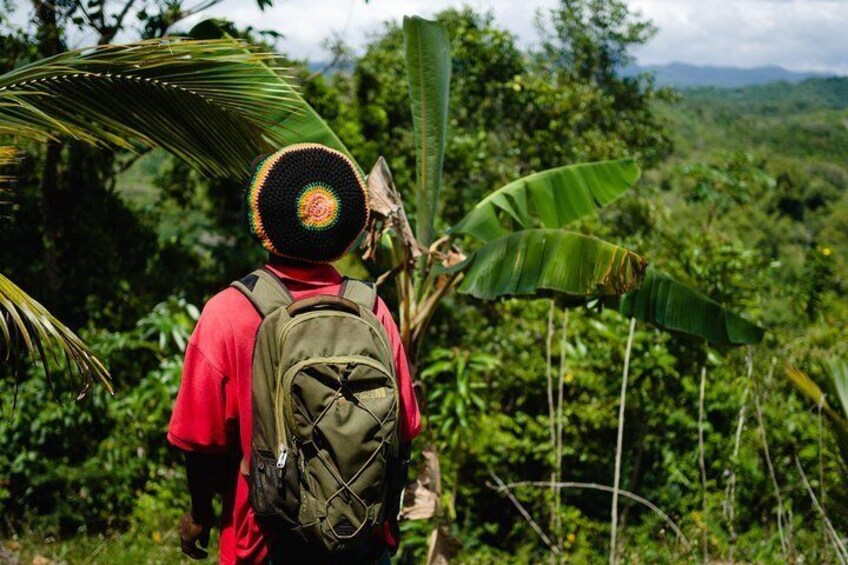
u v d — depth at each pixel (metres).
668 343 7.19
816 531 5.54
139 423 7.30
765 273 9.19
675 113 117.69
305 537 1.58
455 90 14.65
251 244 11.23
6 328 2.72
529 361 7.77
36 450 7.02
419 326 4.61
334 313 1.68
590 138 15.91
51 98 3.33
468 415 7.02
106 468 7.04
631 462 7.53
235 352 1.70
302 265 1.80
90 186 10.11
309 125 4.48
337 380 1.60
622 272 3.76
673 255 8.34
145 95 3.39
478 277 4.16
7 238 9.66
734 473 5.99
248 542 1.75
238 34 7.18
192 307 7.93
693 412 7.21
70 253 10.00
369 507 1.59
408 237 4.07
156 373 7.45
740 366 7.43
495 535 7.39
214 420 1.70
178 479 7.18
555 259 3.93
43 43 8.42
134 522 6.70
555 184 5.16
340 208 1.77
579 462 7.48
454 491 6.31
